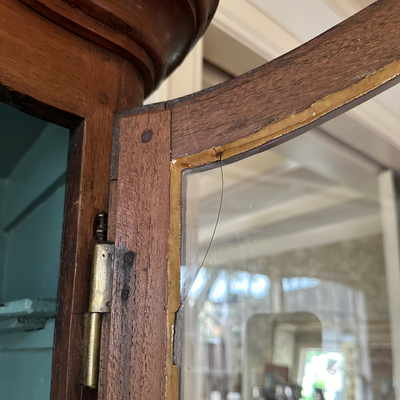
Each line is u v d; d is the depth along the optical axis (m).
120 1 0.28
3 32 0.26
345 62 0.23
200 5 0.30
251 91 0.26
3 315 0.32
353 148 0.46
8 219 0.56
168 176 0.27
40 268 0.44
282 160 0.51
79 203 0.28
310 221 1.31
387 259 1.21
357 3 0.74
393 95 0.23
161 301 0.25
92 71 0.30
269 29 0.68
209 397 1.21
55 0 0.27
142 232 0.26
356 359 1.27
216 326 1.27
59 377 0.26
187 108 0.27
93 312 0.26
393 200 1.01
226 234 0.33
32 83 0.27
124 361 0.24
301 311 1.45
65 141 0.41
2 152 0.51
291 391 1.31
